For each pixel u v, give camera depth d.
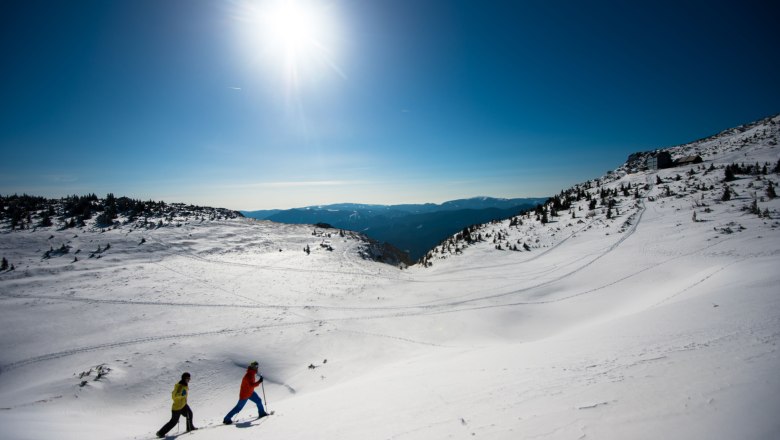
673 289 23.70
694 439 4.68
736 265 23.27
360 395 11.23
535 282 35.81
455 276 43.12
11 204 70.19
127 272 42.41
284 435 8.29
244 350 24.94
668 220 43.84
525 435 5.62
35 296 33.16
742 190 45.91
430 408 8.12
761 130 83.69
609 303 27.00
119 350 24.08
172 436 11.24
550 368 9.83
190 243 59.56
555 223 59.00
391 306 33.62
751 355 7.52
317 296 36.66
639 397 6.30
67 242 52.25
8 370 21.59
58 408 17.16
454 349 22.95
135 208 77.44
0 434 10.39
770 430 4.57
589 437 5.20
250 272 45.94
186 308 32.25
